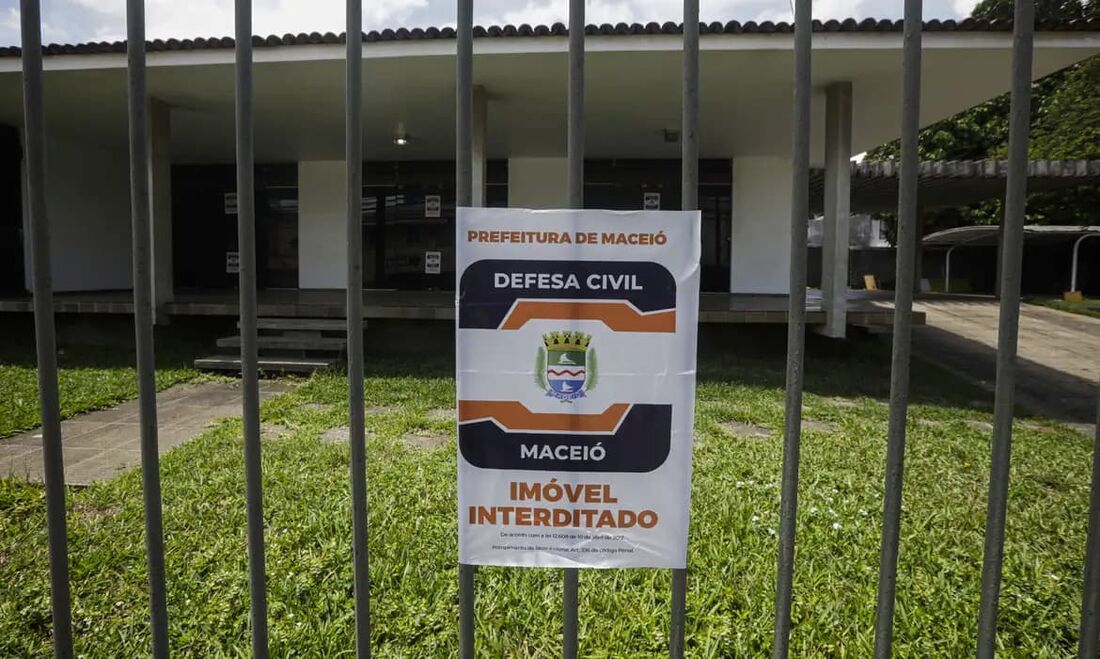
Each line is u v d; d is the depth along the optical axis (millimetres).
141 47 1633
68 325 10281
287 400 6715
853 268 26297
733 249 13508
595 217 1695
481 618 2699
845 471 4562
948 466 4855
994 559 1708
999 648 2572
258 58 7809
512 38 7500
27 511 3777
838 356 9594
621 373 1735
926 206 20281
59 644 1774
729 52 7539
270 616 2682
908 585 3000
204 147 12930
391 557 3172
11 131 11312
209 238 14828
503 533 1791
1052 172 13391
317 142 12445
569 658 1817
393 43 7609
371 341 9984
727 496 3990
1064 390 8648
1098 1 10180
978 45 7172
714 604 2836
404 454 4797
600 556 1785
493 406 1757
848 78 8539
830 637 2613
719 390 7410
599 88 8898
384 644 2555
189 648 2518
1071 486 4535
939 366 9656
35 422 5879
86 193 12867
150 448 1717
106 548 3240
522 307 1726
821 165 13695
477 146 9062
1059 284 21922
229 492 3973
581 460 1763
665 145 12406
